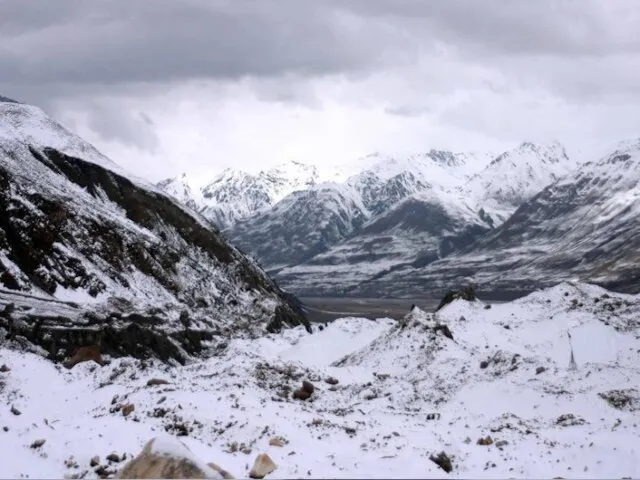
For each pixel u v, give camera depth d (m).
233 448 37.78
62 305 109.31
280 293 183.62
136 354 99.38
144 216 156.88
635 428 48.09
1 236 114.69
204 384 55.03
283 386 61.00
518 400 60.38
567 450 42.22
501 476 36.72
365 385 68.62
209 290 148.88
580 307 91.56
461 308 98.25
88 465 33.59
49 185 139.00
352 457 37.31
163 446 30.95
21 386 52.03
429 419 53.81
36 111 170.62
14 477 31.45
